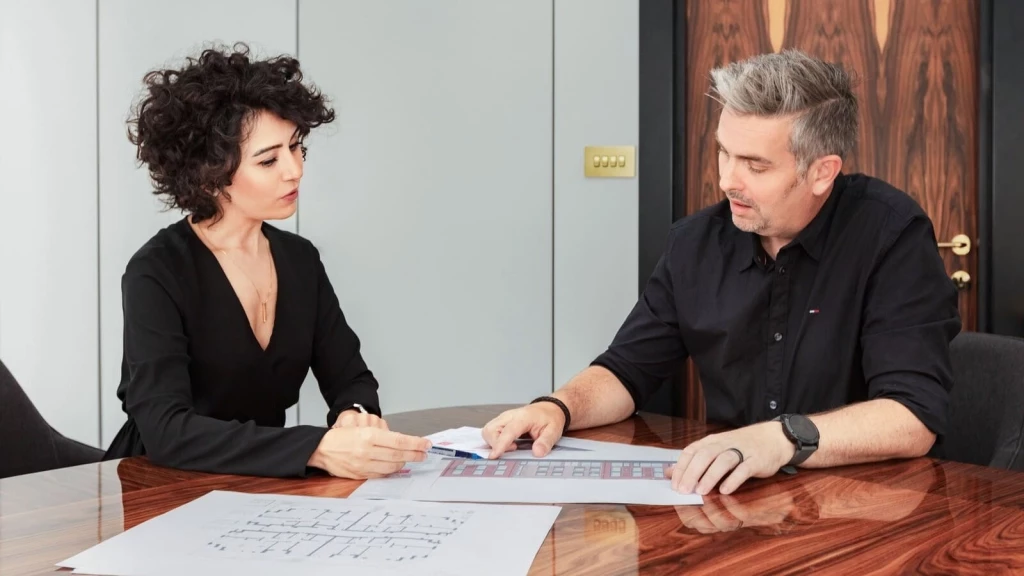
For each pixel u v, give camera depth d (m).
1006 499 0.99
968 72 2.72
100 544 0.84
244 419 1.53
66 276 2.83
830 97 1.36
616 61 2.82
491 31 2.84
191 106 1.33
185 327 1.42
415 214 2.87
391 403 2.90
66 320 2.83
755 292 1.54
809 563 0.78
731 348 1.56
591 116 2.83
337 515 0.92
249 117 1.34
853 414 1.21
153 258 1.41
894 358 1.34
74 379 2.85
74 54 2.79
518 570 0.76
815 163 1.37
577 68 2.83
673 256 1.65
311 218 2.86
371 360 2.89
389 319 2.89
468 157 2.86
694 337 1.61
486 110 2.85
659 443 1.29
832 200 1.51
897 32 2.76
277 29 2.82
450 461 1.17
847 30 2.79
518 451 1.24
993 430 1.47
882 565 0.78
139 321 1.34
